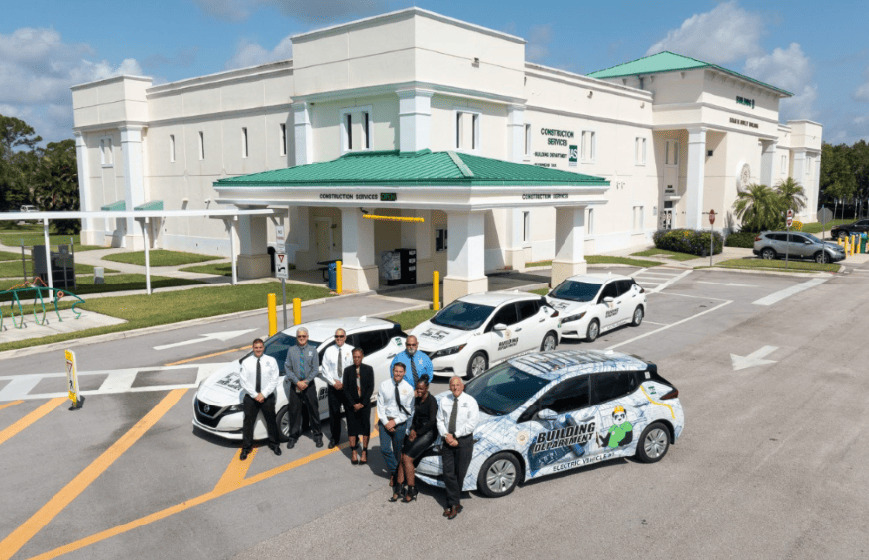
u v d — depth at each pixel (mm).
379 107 25891
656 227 43375
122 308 20766
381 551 7133
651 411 9312
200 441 10406
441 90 24922
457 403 7734
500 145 28531
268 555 7086
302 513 8016
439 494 8516
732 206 44344
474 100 26703
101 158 42469
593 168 36719
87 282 26875
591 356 9641
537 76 31891
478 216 19891
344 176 22797
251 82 33062
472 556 7016
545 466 8625
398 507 8148
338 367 9719
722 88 41969
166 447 10148
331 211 29547
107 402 12320
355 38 26062
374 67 25484
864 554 7070
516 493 8492
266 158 32906
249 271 27688
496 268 29406
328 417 11289
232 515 7977
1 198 79875
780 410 11719
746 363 14930
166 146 38938
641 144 41031
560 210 24484
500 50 27641
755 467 9281
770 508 8070
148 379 13766
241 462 9570
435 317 14727
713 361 15109
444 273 27891
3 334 17516
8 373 14273
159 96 38906
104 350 16219
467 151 26797
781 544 7254
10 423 11250
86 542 7402
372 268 23797
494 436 8203
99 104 41250
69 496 8523
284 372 10477
